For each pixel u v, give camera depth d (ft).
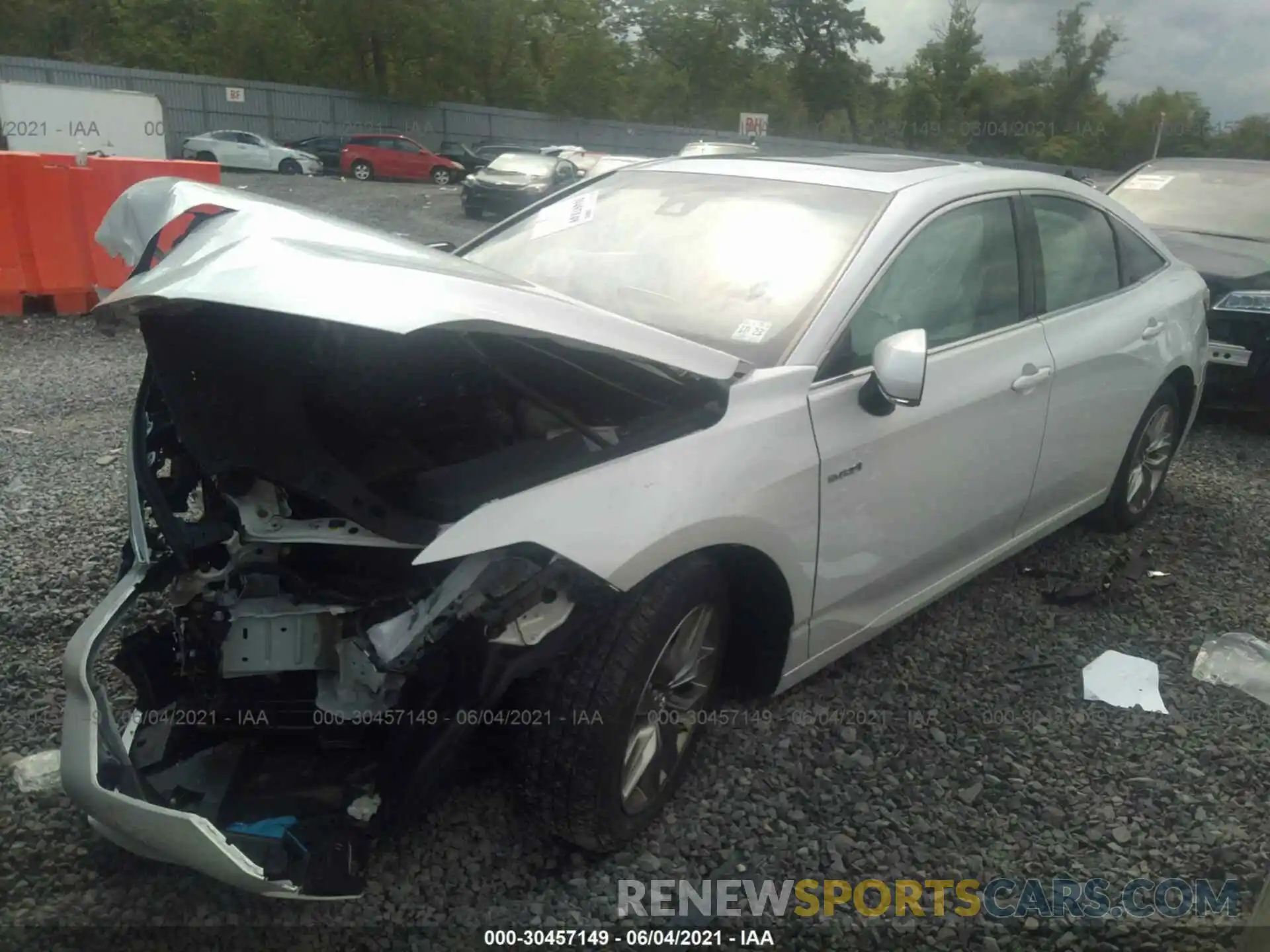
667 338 9.05
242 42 158.10
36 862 8.87
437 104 153.58
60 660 11.66
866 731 11.27
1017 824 10.00
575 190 14.14
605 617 8.62
